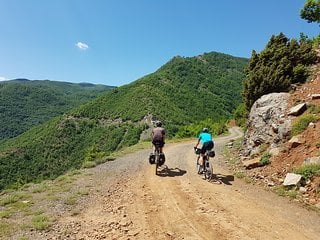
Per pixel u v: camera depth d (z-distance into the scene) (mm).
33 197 10234
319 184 10078
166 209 9047
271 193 10711
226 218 8305
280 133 14055
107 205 9453
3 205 9344
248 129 17828
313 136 12523
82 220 8172
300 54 20438
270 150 13945
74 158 135875
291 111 14633
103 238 7117
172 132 137625
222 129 54469
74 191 10984
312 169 10781
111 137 144000
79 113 173500
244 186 11602
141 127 142500
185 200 9812
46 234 7133
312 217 8469
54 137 151000
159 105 166875
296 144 12672
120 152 23922
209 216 8453
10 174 120125
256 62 23203
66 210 8883
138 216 8523
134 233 7402
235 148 20609
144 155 20047
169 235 7297
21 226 7438
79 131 159000
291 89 18203
